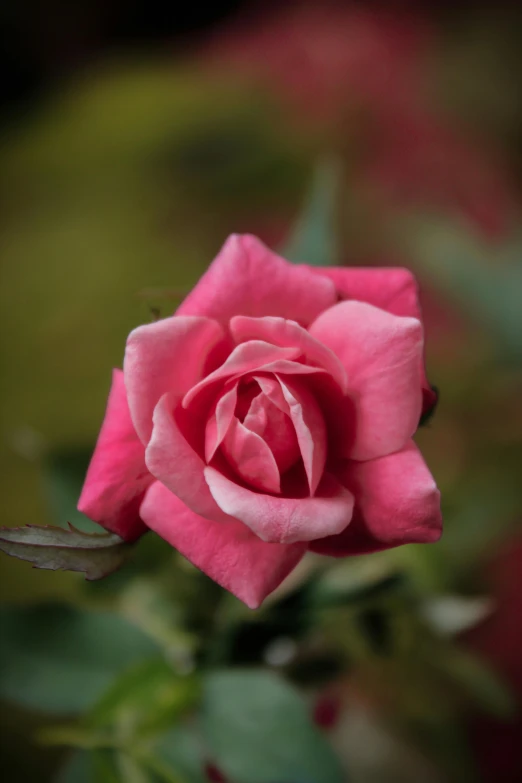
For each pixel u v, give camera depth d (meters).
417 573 0.36
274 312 0.30
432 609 0.36
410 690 0.42
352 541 0.30
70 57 1.21
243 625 0.34
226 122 0.85
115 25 1.22
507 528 0.44
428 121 0.90
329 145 0.86
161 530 0.29
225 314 0.30
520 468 0.42
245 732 0.33
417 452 0.30
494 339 0.47
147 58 1.10
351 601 0.34
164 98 0.90
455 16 1.01
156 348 0.29
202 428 0.30
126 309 0.67
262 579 0.29
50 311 0.68
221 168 0.83
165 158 0.83
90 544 0.29
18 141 0.92
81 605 0.36
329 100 0.89
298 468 0.30
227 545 0.29
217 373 0.29
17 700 0.35
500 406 0.53
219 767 0.34
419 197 0.85
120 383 0.30
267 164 0.83
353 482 0.30
